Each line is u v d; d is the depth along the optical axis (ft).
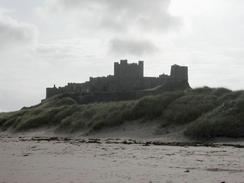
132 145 96.22
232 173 47.73
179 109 129.49
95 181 41.45
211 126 109.29
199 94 139.23
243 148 86.22
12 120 196.34
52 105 235.61
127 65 318.24
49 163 57.82
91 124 147.02
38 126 173.37
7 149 85.92
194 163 58.44
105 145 96.68
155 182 40.93
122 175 45.83
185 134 115.34
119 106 149.07
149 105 138.21
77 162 59.36
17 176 44.68
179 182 41.01
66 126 158.40
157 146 92.48
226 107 116.57
